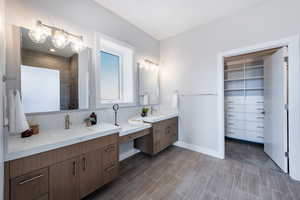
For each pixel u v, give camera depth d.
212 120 2.51
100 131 1.46
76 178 1.26
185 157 2.47
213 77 2.48
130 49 2.48
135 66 2.61
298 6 1.72
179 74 2.96
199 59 2.66
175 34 2.97
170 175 1.91
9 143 1.07
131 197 1.49
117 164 1.67
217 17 2.35
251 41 2.08
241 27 2.17
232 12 2.21
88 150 1.36
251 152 2.71
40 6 1.46
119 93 2.53
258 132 3.17
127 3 1.98
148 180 1.80
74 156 1.25
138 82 2.71
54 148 1.11
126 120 2.47
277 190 1.59
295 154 1.77
